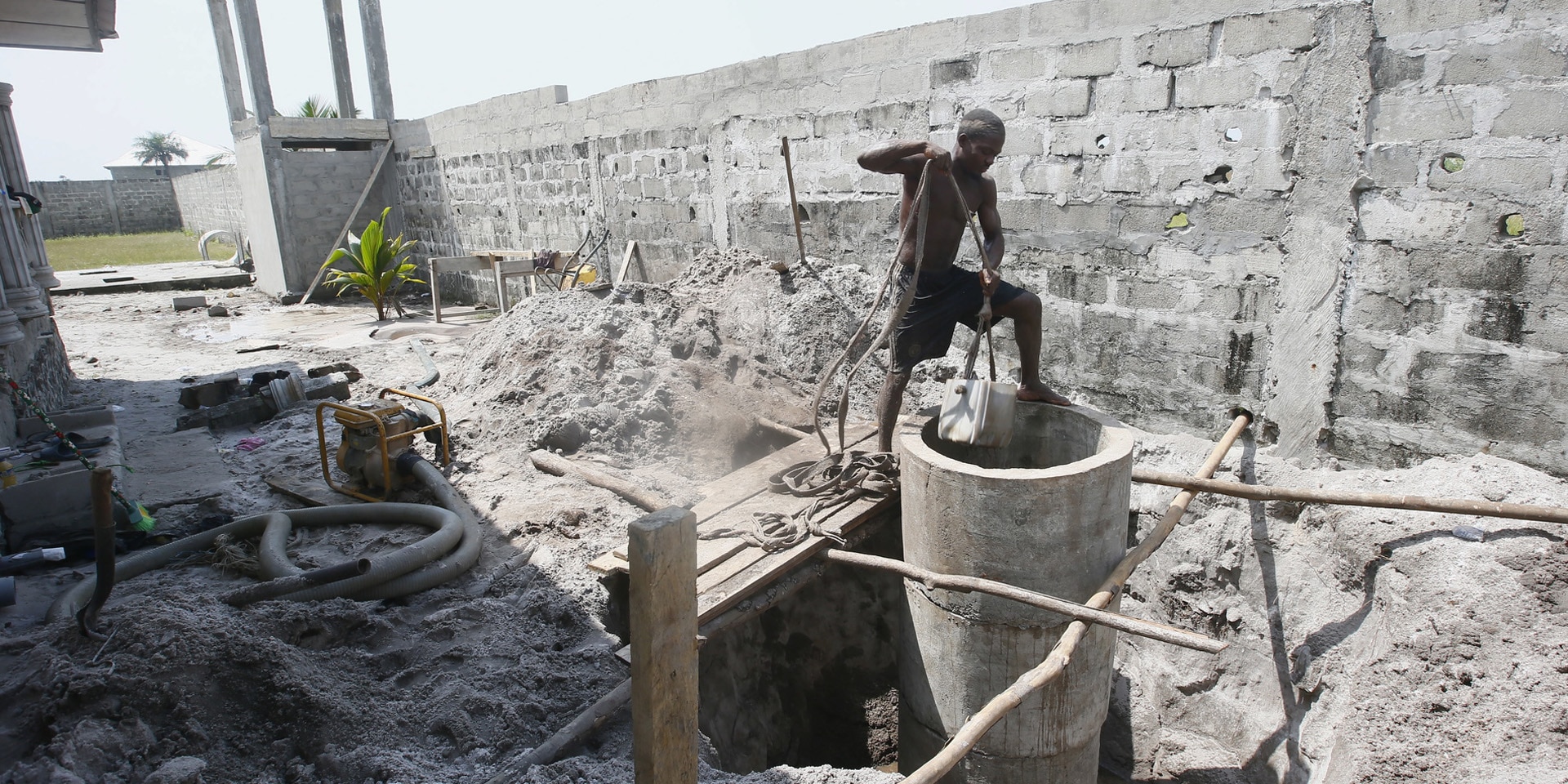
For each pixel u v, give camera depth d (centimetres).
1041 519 358
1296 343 462
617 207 1028
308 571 405
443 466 562
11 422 606
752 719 480
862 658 535
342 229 1602
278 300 1551
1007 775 403
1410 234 413
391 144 1606
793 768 327
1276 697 429
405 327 1195
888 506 470
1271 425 480
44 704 291
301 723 300
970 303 438
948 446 473
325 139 1545
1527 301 383
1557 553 345
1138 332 534
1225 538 464
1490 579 350
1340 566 416
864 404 646
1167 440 516
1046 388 460
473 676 346
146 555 432
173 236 3191
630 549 224
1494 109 380
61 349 874
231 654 314
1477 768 312
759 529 441
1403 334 423
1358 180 425
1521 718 312
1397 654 358
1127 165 519
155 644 314
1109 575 379
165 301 1587
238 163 1684
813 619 523
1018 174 581
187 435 667
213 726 297
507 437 594
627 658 362
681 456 584
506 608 393
